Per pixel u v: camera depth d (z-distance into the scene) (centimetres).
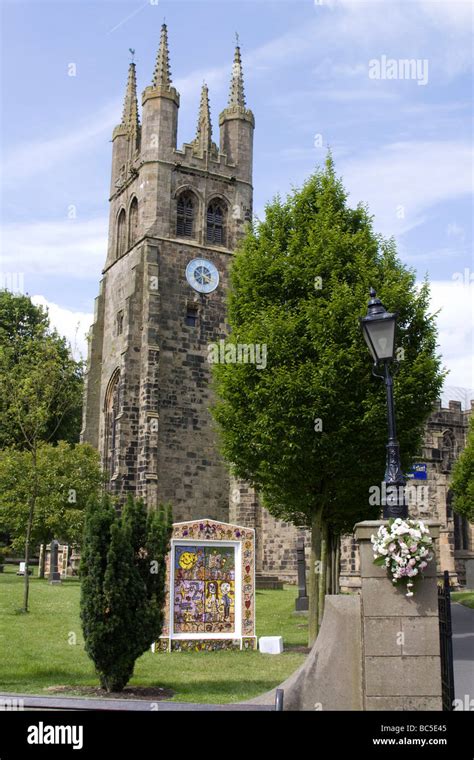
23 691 1567
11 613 2838
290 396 2344
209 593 2356
